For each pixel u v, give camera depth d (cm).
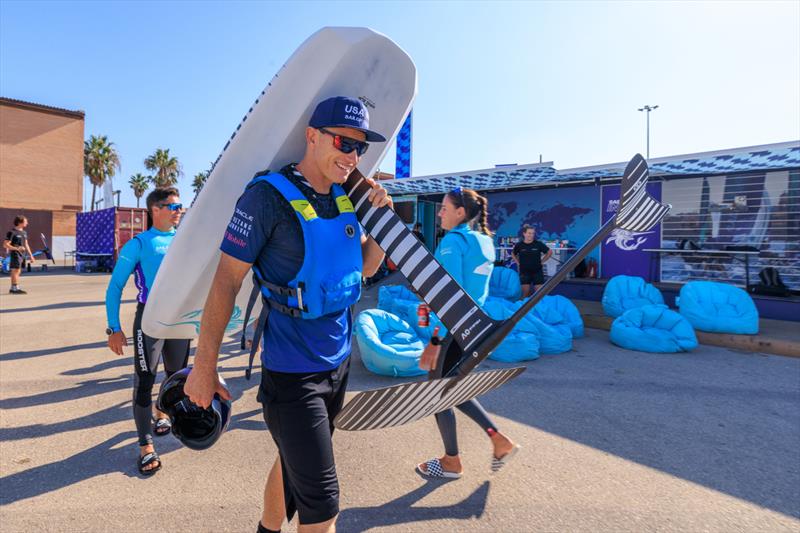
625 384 448
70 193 3086
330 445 144
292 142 164
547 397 410
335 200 155
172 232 293
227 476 274
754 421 359
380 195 164
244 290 193
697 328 650
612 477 273
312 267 141
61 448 308
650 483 266
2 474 274
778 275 874
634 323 619
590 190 1120
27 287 1273
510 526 226
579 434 333
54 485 262
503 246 1212
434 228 1398
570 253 1138
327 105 144
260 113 157
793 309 764
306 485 138
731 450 309
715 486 264
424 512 237
